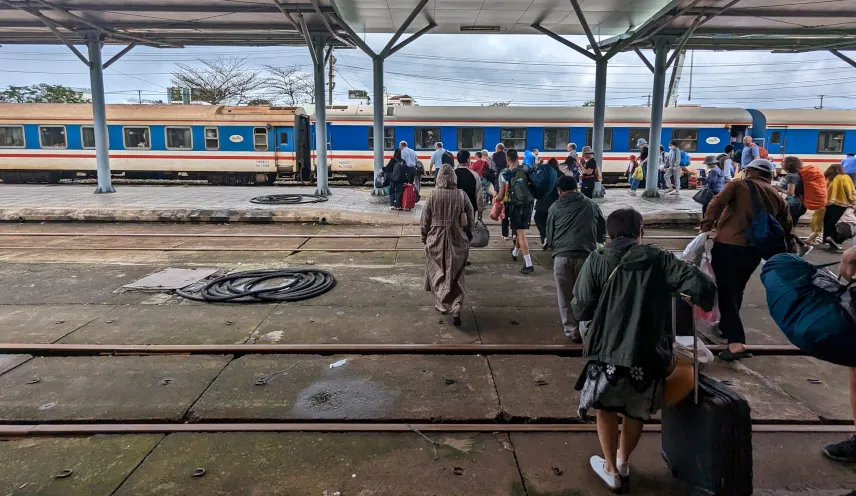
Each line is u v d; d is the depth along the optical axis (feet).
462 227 18.04
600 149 52.16
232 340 16.40
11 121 71.92
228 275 23.27
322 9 41.70
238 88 135.33
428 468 10.32
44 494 9.43
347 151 74.23
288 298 20.22
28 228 37.68
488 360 15.24
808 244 30.81
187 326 17.61
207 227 38.52
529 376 14.24
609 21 46.73
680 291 8.81
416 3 40.83
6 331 17.04
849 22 45.73
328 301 20.39
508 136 74.33
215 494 9.48
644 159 59.00
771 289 10.64
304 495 9.48
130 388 13.39
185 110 72.08
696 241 15.74
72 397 12.92
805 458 10.70
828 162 75.66
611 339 9.08
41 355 15.52
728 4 37.60
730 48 55.47
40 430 11.37
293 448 10.93
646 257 9.04
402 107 74.43
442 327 17.65
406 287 22.40
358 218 39.91
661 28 44.16
